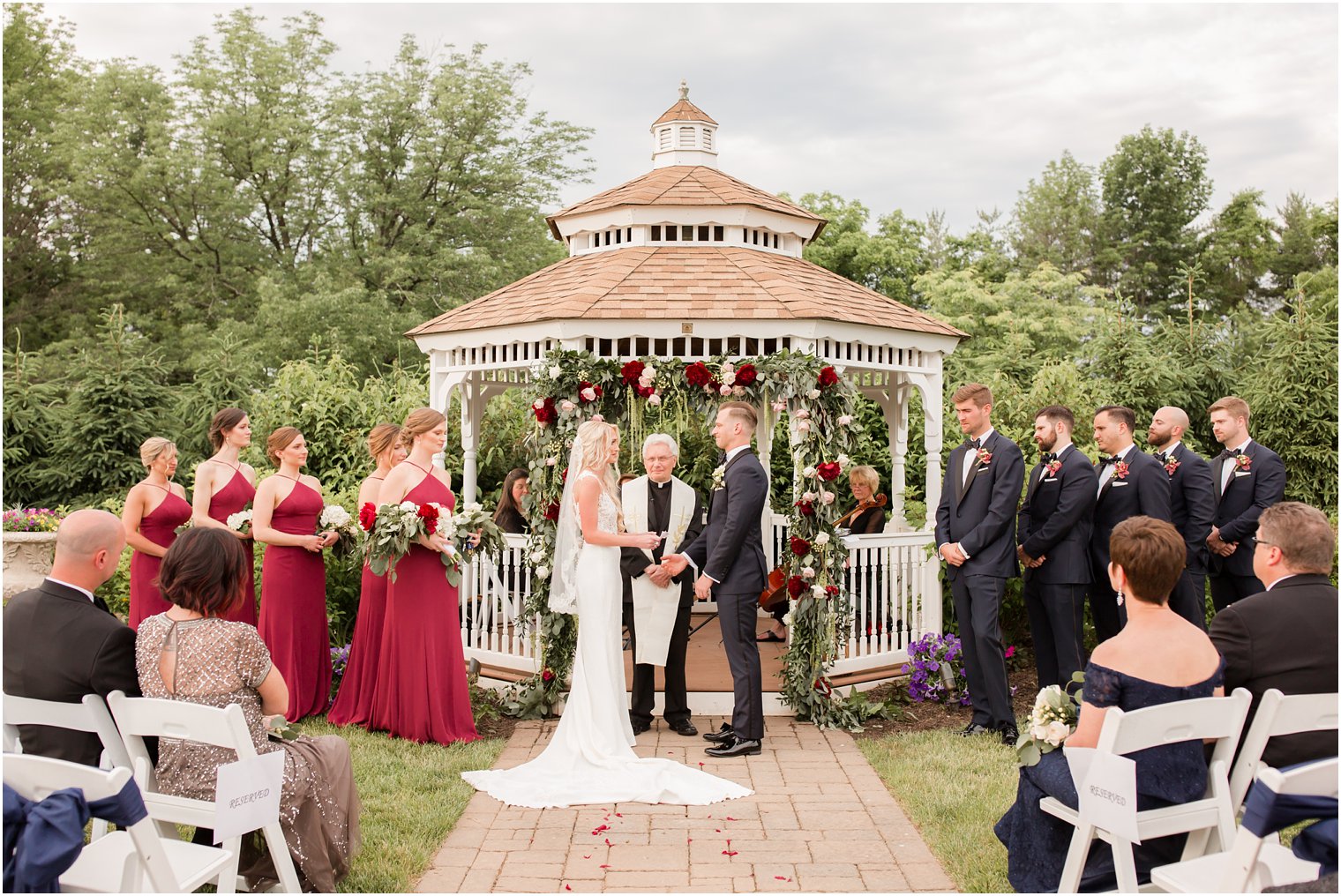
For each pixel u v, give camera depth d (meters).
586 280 7.61
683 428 11.02
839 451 6.78
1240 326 16.73
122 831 3.53
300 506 6.53
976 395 6.46
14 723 3.50
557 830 4.61
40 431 16.09
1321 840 2.68
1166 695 3.32
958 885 3.98
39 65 28.58
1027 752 3.79
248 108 26.12
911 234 28.52
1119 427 6.34
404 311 24.42
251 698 3.71
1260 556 3.68
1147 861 3.56
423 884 3.98
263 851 3.81
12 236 27.08
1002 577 6.27
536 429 6.85
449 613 6.17
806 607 6.61
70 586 3.59
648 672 6.41
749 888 3.95
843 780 5.41
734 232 8.27
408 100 25.77
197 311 25.08
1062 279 24.39
